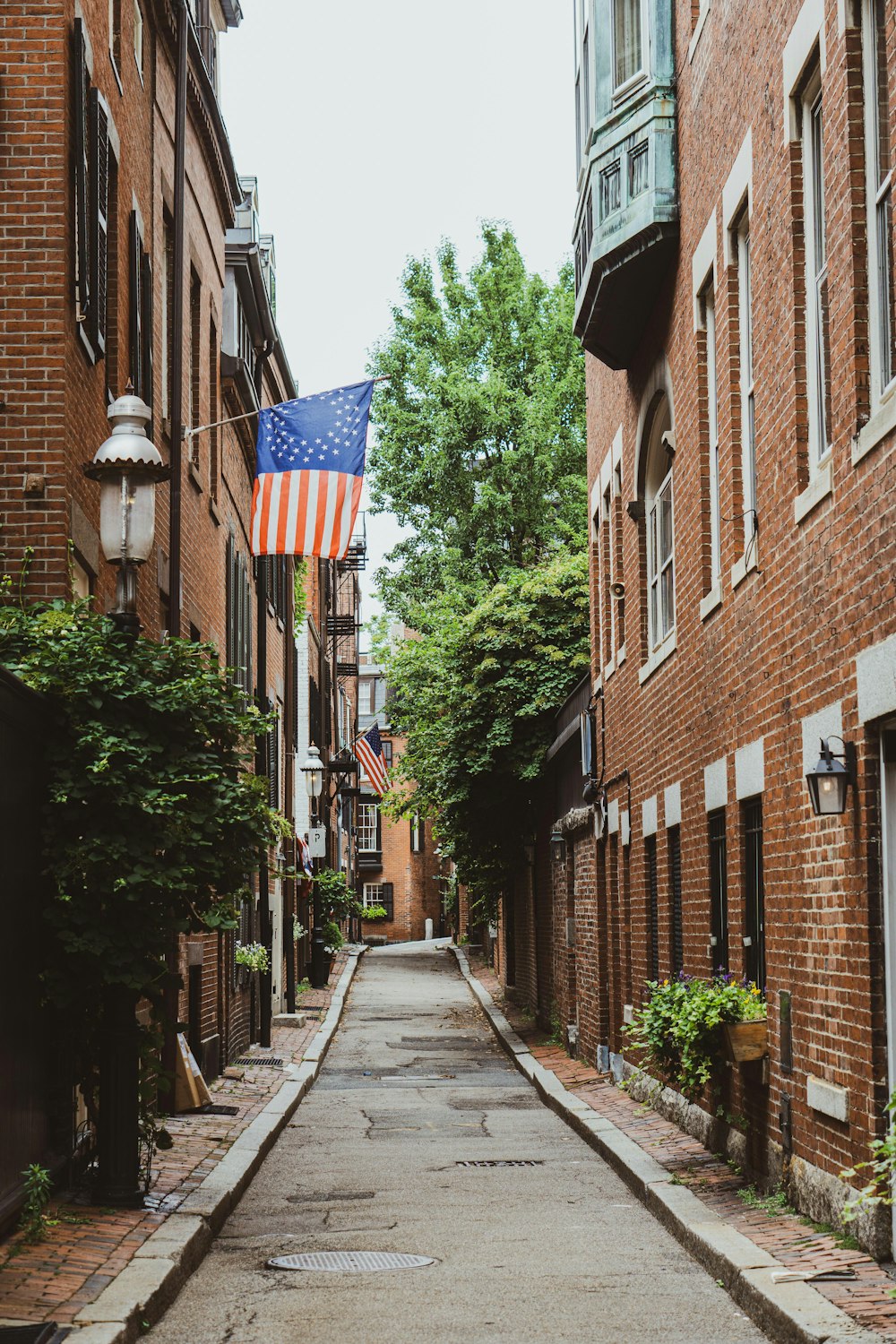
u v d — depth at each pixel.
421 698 32.91
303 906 39.84
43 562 10.58
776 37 9.73
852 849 7.95
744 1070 10.27
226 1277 8.34
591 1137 14.02
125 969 9.33
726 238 11.55
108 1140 9.44
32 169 10.83
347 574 58.72
